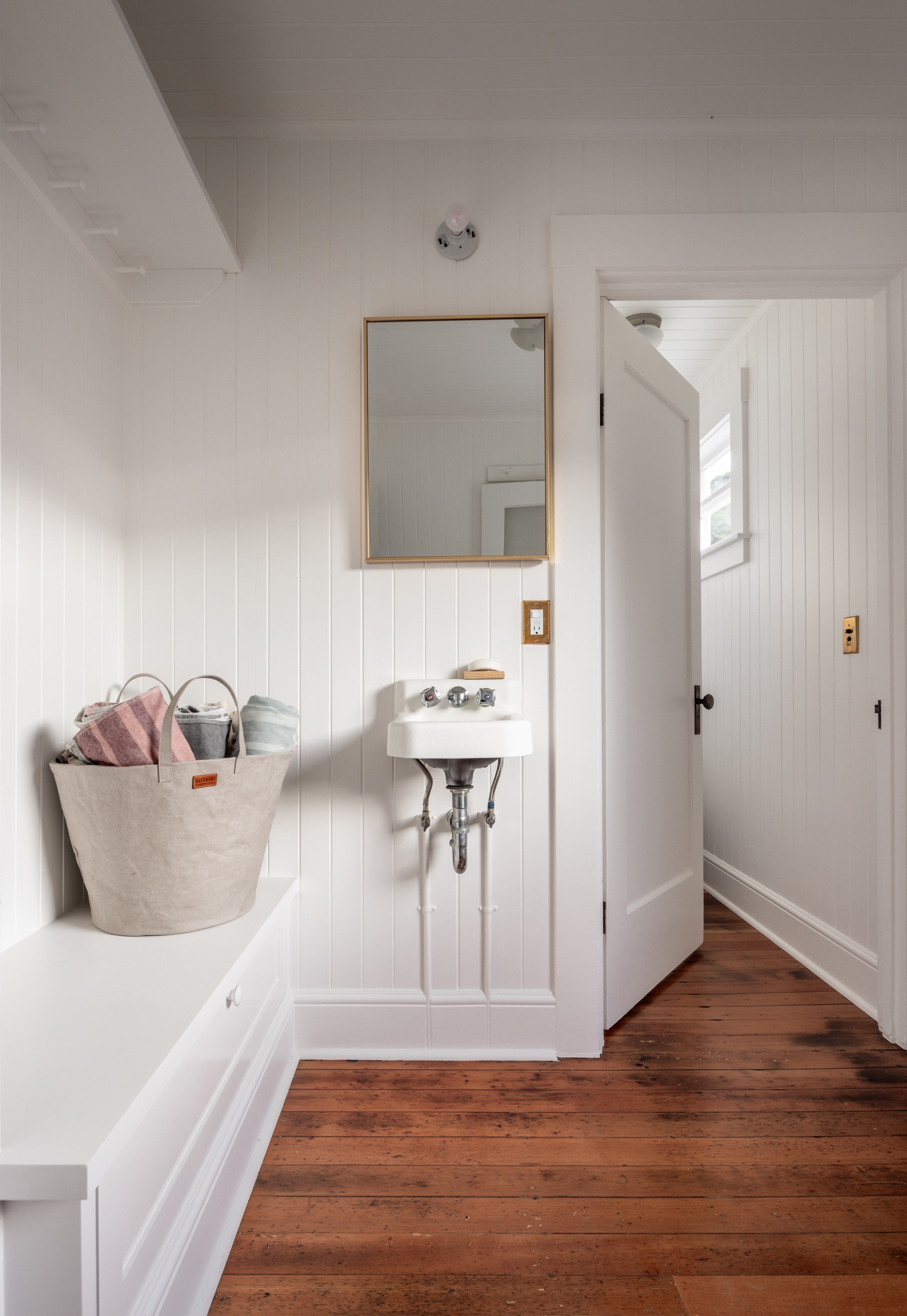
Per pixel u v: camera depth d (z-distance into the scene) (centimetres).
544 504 175
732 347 297
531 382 175
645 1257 115
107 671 168
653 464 215
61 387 147
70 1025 100
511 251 178
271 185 178
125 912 133
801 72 161
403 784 177
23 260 132
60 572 146
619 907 190
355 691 177
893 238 176
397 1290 110
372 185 178
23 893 132
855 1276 112
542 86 165
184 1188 102
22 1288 75
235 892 142
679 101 170
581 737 175
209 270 177
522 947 177
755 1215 124
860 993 201
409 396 175
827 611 223
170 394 178
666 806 222
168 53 153
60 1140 75
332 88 164
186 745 138
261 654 177
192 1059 105
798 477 240
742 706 288
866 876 202
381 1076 167
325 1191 130
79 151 136
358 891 177
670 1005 202
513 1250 117
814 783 230
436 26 147
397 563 177
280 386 178
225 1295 109
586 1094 159
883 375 183
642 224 176
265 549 177
